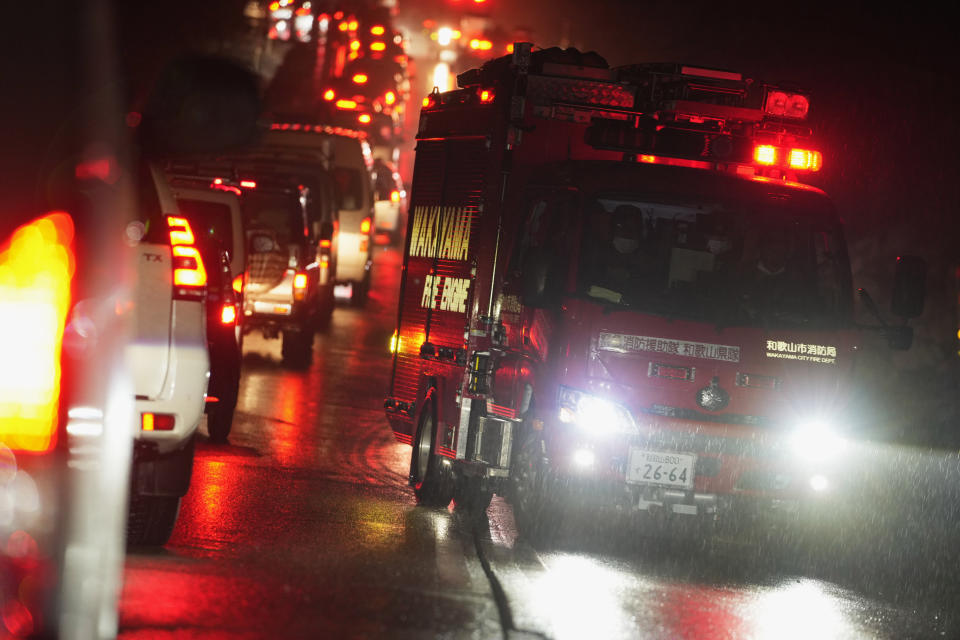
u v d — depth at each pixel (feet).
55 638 50.49
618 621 62.44
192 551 69.05
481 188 93.25
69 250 60.59
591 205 82.53
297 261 168.35
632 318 81.66
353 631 55.26
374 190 268.00
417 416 100.48
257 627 54.44
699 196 83.61
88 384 59.06
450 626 57.67
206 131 66.74
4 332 58.08
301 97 365.61
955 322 158.10
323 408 139.95
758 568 83.20
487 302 90.68
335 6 362.12
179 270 64.49
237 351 114.11
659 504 81.82
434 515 90.84
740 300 82.84
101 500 60.49
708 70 89.51
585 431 81.10
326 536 77.10
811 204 84.74
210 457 104.99
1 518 57.36
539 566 75.20
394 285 295.69
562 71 89.51
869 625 68.69
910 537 100.01
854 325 84.64
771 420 82.84
